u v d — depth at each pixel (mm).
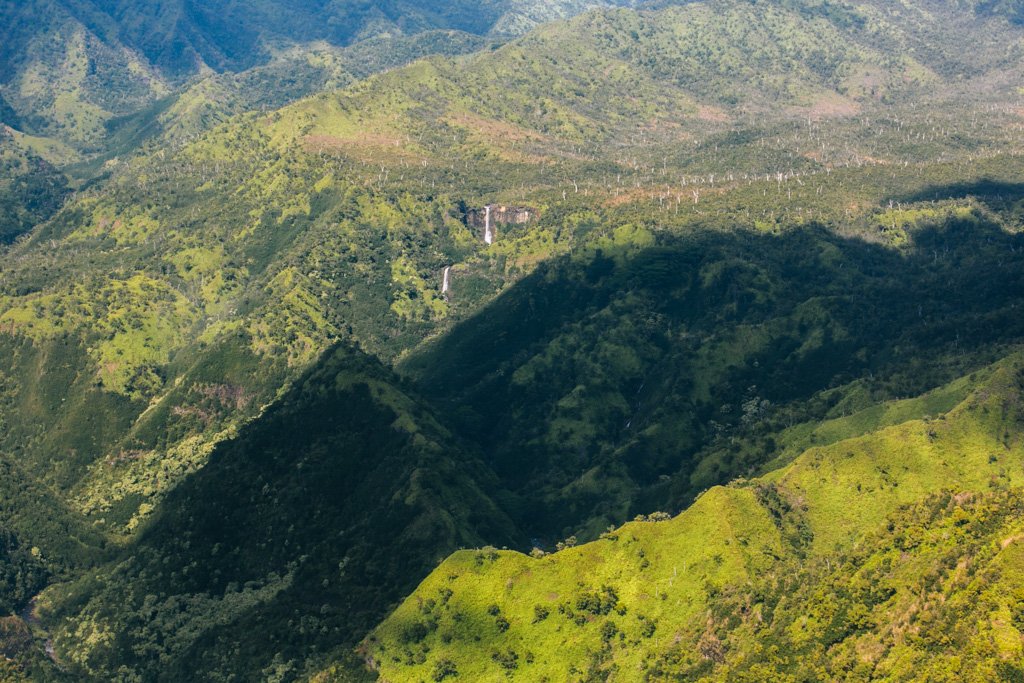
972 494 196250
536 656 190500
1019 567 166250
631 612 192875
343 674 196125
